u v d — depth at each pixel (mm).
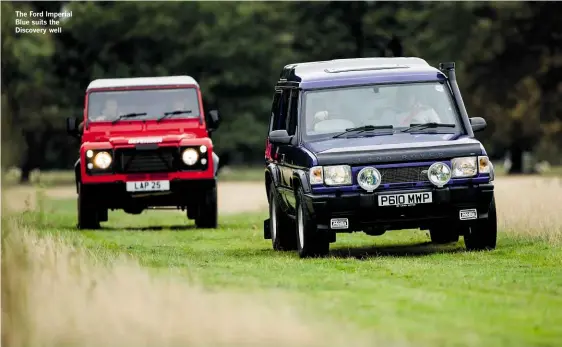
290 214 43750
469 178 39781
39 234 48469
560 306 26188
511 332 22781
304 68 44938
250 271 34531
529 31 178500
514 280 31156
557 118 180750
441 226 41406
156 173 61188
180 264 37344
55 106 190750
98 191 61062
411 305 26266
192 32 193375
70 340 22234
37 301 25688
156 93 63281
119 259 35812
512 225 47812
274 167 45438
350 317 24344
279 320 23000
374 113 42062
